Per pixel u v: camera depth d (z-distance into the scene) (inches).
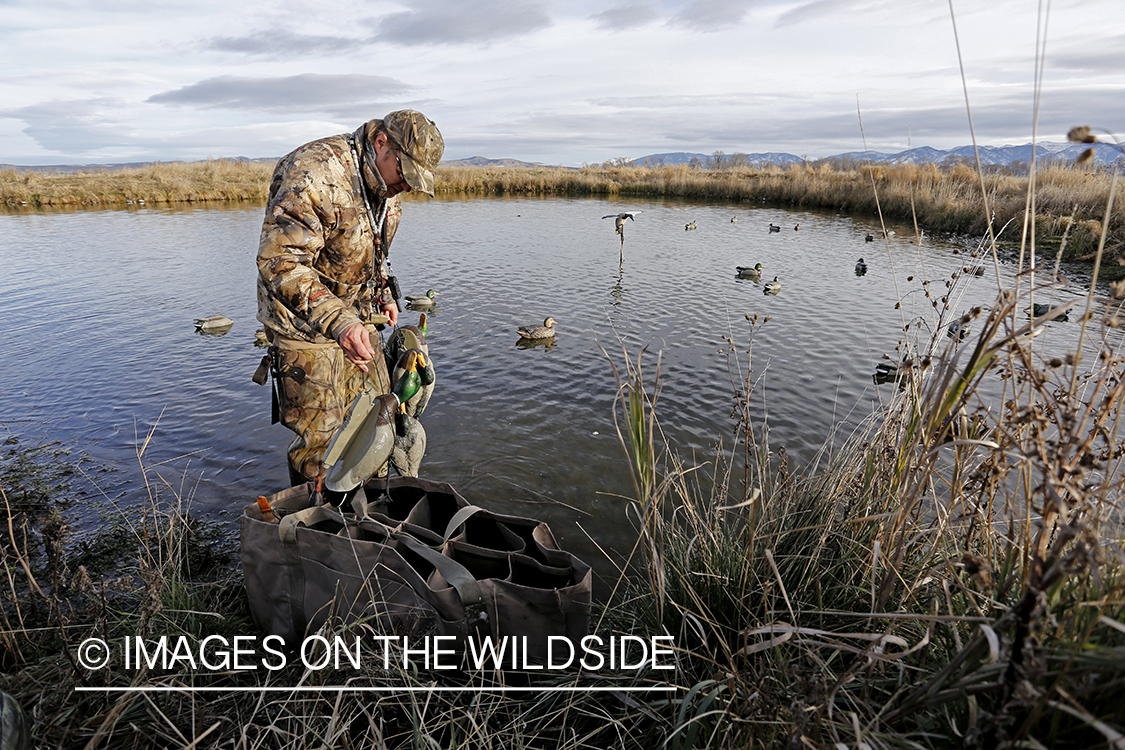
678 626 92.1
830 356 297.9
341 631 86.4
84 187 1208.8
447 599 82.1
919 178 940.0
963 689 53.2
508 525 97.2
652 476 87.7
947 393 70.4
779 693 69.4
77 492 164.1
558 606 80.6
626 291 453.1
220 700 84.0
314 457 115.3
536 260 581.0
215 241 681.6
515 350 311.7
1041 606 48.5
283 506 104.7
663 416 224.1
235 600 110.6
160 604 91.4
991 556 77.7
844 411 230.1
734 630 88.1
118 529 142.4
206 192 1286.9
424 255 603.8
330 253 111.3
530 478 178.2
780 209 1128.2
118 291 444.5
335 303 99.7
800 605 86.9
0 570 121.0
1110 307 66.1
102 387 255.0
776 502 113.8
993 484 81.2
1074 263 486.3
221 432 208.4
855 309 396.5
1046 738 50.3
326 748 72.9
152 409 230.2
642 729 81.4
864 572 88.5
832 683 72.0
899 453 91.5
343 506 108.6
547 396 246.5
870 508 95.7
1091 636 54.0
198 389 252.4
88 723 78.4
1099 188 595.2
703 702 69.4
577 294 442.6
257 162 1667.1
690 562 99.0
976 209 702.5
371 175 111.4
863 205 1016.2
